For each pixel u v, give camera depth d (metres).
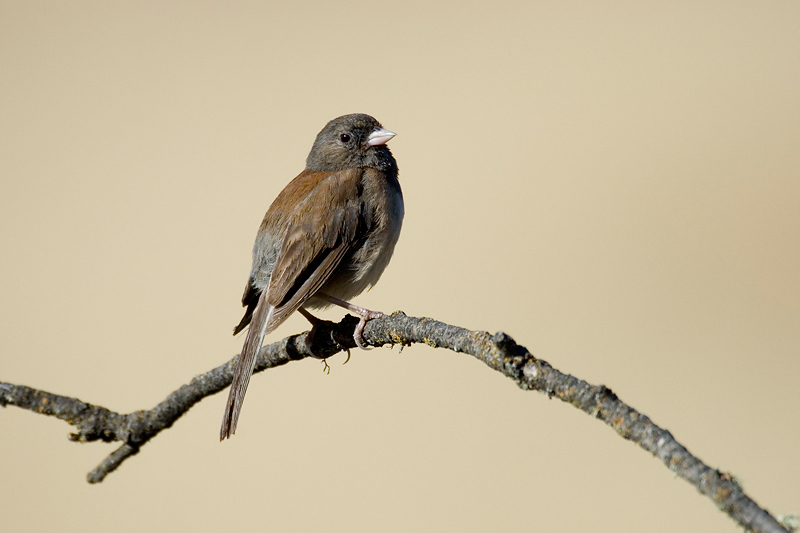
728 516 4.80
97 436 8.44
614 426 5.50
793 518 4.77
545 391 5.90
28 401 8.42
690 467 5.02
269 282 10.19
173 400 8.62
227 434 8.53
